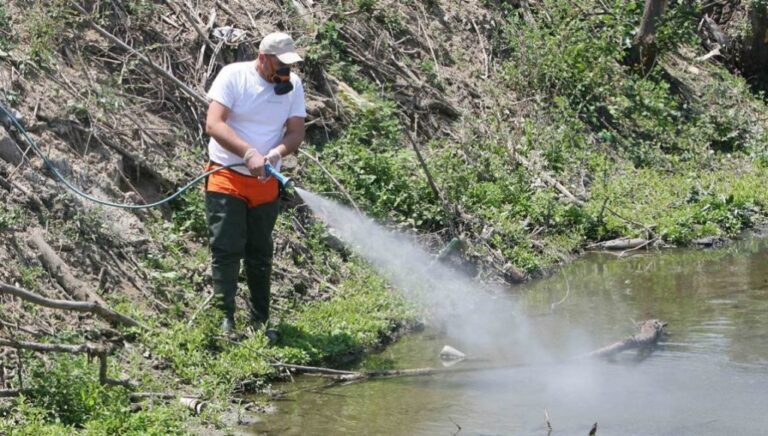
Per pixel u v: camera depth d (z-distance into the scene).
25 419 14.38
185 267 20.06
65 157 20.06
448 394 17.19
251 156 17.36
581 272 26.20
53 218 18.88
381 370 18.39
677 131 37.94
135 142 22.09
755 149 38.34
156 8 25.52
